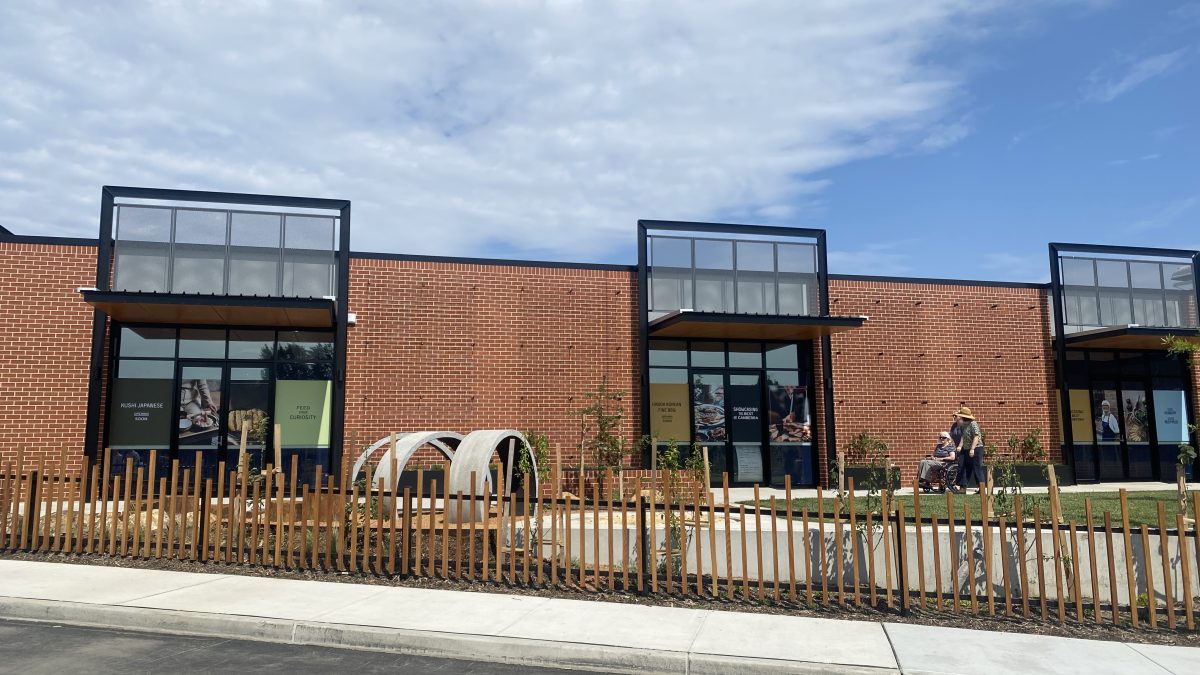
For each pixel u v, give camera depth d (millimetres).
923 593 8133
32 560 9586
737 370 18516
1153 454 20125
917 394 19047
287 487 15648
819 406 18594
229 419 16125
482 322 17141
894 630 7410
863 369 18859
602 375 17578
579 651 6625
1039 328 19984
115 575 8844
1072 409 19891
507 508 11359
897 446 18766
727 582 8734
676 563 9820
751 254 18266
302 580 8906
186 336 16188
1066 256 19938
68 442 15102
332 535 10188
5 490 10188
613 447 16844
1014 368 19672
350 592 8367
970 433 16594
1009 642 7070
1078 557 8336
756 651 6637
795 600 8477
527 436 16375
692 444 17953
